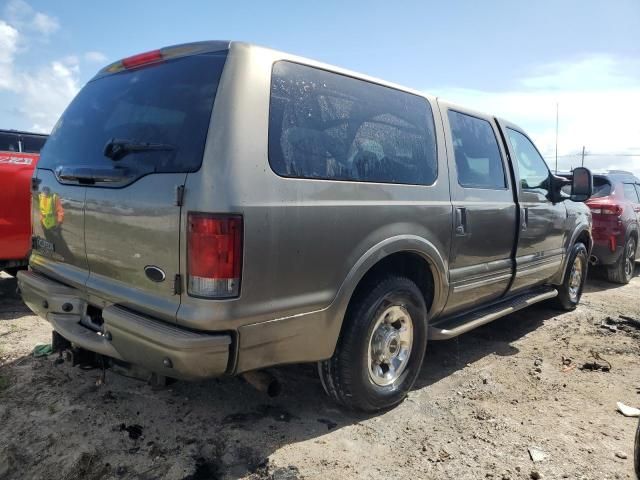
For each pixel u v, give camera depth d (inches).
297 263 103.5
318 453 112.1
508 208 171.0
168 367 95.3
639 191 359.9
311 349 110.4
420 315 137.6
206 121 97.0
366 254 117.6
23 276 136.5
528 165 194.2
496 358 176.6
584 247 244.2
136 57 122.5
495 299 181.2
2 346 165.6
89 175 110.2
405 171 133.0
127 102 116.6
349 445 116.0
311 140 109.6
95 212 111.5
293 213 101.8
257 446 113.7
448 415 133.0
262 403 133.5
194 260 92.7
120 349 104.7
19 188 192.2
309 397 138.3
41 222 133.8
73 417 123.6
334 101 117.5
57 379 143.3
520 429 127.3
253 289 96.5
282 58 108.0
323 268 108.8
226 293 93.2
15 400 131.2
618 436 125.6
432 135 145.3
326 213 108.3
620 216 305.7
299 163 105.7
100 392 136.3
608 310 248.4
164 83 110.0
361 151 121.5
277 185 100.1
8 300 220.8
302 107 109.2
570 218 222.2
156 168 99.9
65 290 123.6
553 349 188.1
